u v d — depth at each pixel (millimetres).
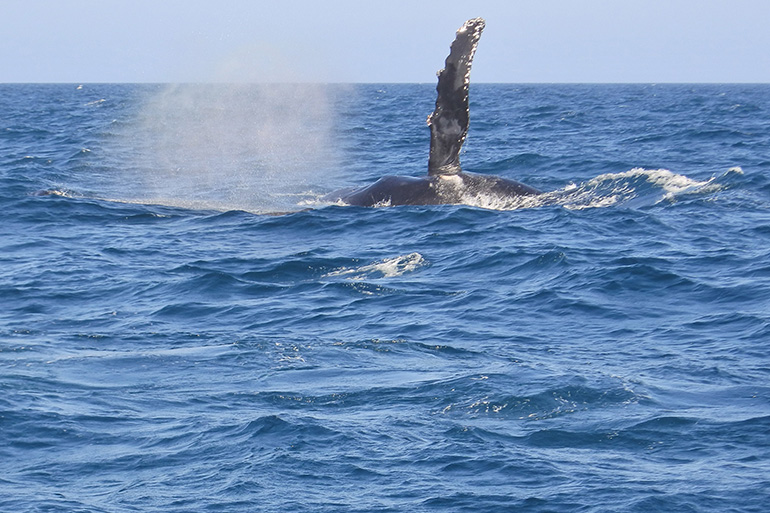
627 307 54500
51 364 44719
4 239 76125
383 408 38531
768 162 117562
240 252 70125
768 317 50969
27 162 136000
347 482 31469
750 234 73438
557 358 45375
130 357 46062
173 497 30344
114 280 62719
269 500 30156
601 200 87750
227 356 46094
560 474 31984
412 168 127250
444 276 62531
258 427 36062
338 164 134875
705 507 29281
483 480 31578
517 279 61125
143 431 36125
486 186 83375
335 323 52375
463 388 40625
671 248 68125
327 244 71750
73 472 32438
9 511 29125
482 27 76875
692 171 111188
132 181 115250
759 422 36312
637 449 34219
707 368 43406
